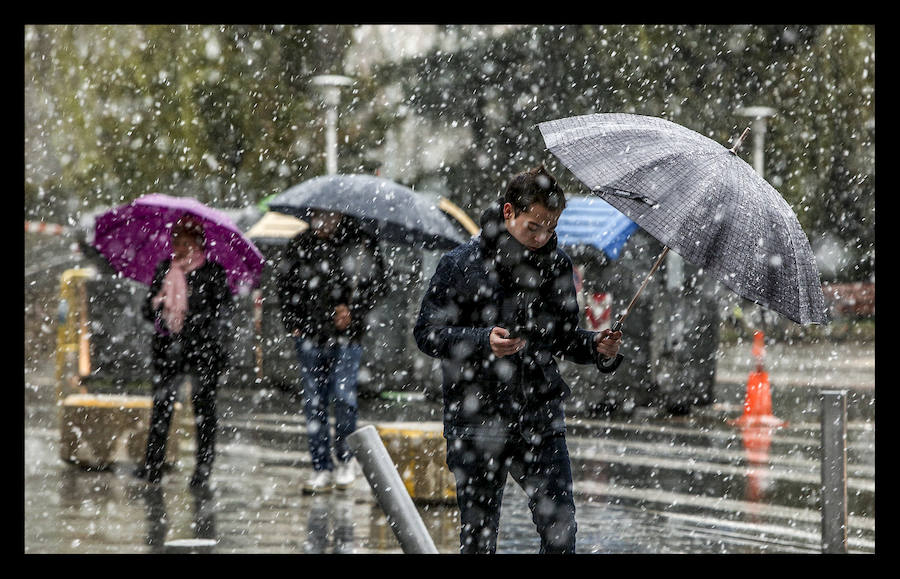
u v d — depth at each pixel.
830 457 15.05
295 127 62.50
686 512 22.12
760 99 63.09
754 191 11.34
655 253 39.69
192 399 23.78
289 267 23.44
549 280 12.25
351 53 63.03
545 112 62.19
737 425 37.28
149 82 61.56
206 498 22.67
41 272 59.41
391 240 25.03
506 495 23.83
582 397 40.06
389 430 23.17
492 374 11.99
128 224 26.80
